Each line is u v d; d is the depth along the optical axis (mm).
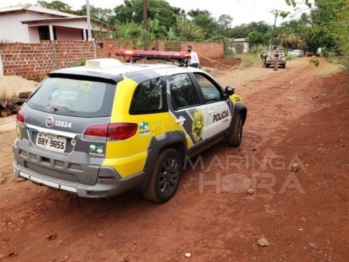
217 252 3215
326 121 7984
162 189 4125
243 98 12156
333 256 3072
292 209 3932
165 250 3273
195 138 4711
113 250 3295
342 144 6031
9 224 3797
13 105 10102
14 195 4500
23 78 14664
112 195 3461
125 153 3436
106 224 3760
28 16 25797
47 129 3561
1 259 3193
